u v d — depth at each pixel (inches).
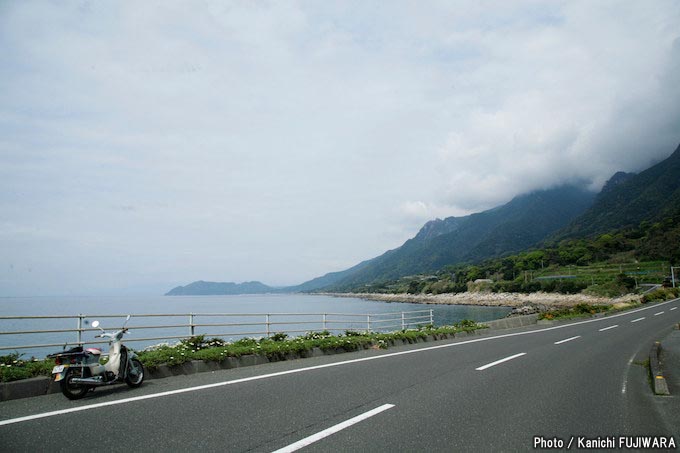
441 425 211.5
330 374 343.6
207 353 367.9
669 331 759.1
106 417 217.0
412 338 609.0
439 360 427.5
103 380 265.0
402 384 306.0
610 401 266.1
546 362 419.5
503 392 285.4
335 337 529.0
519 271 4778.5
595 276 3604.8
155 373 325.1
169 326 405.1
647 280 3152.1
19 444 177.3
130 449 173.0
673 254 3553.2
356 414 227.8
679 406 255.8
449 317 2630.4
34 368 281.7
